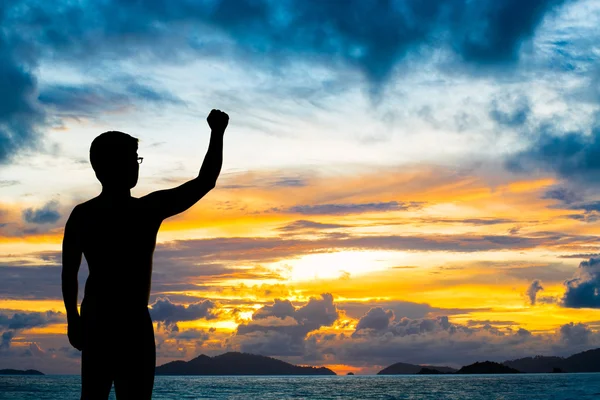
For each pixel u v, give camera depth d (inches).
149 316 118.9
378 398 2512.3
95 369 113.5
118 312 115.0
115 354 113.7
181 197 118.8
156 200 119.5
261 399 2534.5
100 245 117.3
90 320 114.7
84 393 114.0
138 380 114.1
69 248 118.3
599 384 3523.6
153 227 119.6
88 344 114.3
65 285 116.7
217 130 123.2
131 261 117.2
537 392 2529.5
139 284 117.3
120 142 119.6
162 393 3169.3
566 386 3289.9
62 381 5605.3
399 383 5310.0
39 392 2810.0
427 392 3009.4
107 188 120.3
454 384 4461.1
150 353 116.4
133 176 121.6
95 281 116.6
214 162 120.6
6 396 2405.3
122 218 118.3
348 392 3221.0
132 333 114.9
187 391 3474.4
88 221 118.3
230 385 5022.1
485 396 2368.4
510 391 2763.3
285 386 4653.1
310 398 2600.9
